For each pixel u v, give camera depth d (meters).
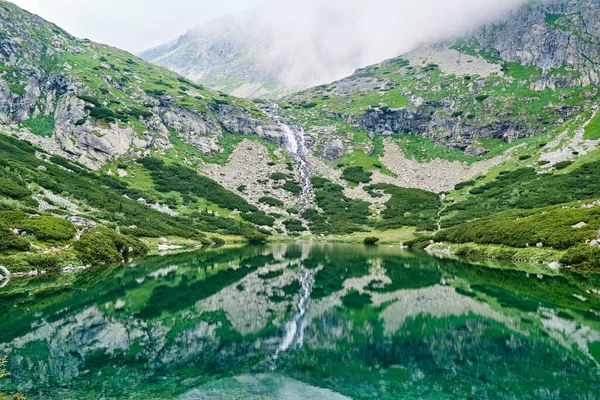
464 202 116.19
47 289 35.12
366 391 15.26
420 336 23.02
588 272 44.78
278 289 38.56
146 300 32.41
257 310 29.97
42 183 78.19
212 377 16.72
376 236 106.00
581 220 57.38
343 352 20.28
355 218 122.81
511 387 15.39
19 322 24.59
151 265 53.59
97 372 16.94
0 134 103.38
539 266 51.09
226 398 14.48
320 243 101.38
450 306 30.73
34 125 128.00
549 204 87.75
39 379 15.91
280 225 117.56
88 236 56.88
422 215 114.56
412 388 15.45
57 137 124.69
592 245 48.72
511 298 32.78
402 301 33.06
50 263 45.06
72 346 20.47
